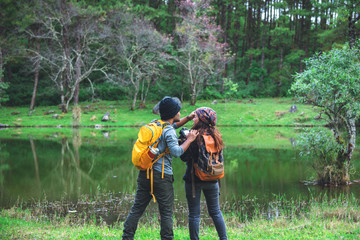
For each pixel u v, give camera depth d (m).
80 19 32.25
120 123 28.14
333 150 8.09
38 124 28.14
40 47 37.41
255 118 27.81
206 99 37.62
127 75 37.31
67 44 33.38
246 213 5.91
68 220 5.34
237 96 38.78
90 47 37.44
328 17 38.38
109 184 8.50
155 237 3.81
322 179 8.18
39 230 4.30
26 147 15.65
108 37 34.03
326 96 7.34
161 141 3.03
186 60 34.84
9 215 5.58
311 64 7.84
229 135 20.17
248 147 15.05
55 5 31.25
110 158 12.66
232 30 44.91
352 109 7.10
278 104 31.58
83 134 21.77
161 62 37.19
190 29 32.03
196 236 3.25
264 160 11.70
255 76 42.72
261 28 49.06
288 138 18.48
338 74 7.05
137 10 36.16
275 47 48.41
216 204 3.31
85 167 10.93
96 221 5.51
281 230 4.22
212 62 33.47
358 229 4.00
